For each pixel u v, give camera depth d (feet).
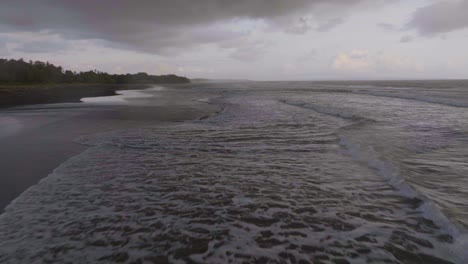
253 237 10.51
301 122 36.50
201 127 33.99
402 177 15.64
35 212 12.50
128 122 38.11
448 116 39.17
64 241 10.26
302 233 10.75
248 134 29.55
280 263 8.96
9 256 9.41
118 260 9.17
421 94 82.94
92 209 12.83
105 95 102.01
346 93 101.81
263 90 140.36
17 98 82.53
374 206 12.89
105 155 21.89
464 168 17.61
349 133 28.19
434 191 14.10
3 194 14.51
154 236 10.59
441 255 9.14
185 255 9.42
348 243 10.02
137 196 14.28
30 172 17.83
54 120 39.34
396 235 10.44
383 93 93.91
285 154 21.99
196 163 19.86
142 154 22.24
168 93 118.42
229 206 13.15
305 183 15.90
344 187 15.23
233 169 18.52
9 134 29.37
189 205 13.25
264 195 14.35
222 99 81.46
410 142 24.32
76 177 16.97
